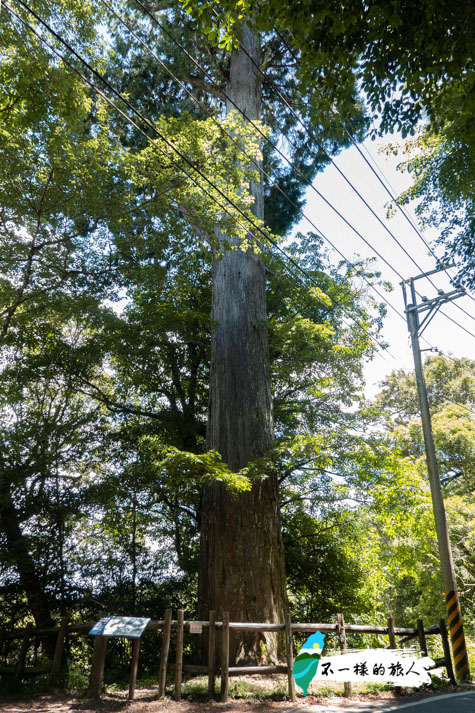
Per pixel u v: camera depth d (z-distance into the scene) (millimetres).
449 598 11672
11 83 8391
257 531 11047
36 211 9281
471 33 5766
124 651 11156
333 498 14672
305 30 5949
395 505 13906
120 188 9797
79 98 8984
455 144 11383
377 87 6445
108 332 13422
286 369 15570
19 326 11672
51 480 11953
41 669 8297
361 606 14227
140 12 17641
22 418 12430
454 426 25297
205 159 9836
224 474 9648
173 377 15711
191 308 15969
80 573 11805
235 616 10242
